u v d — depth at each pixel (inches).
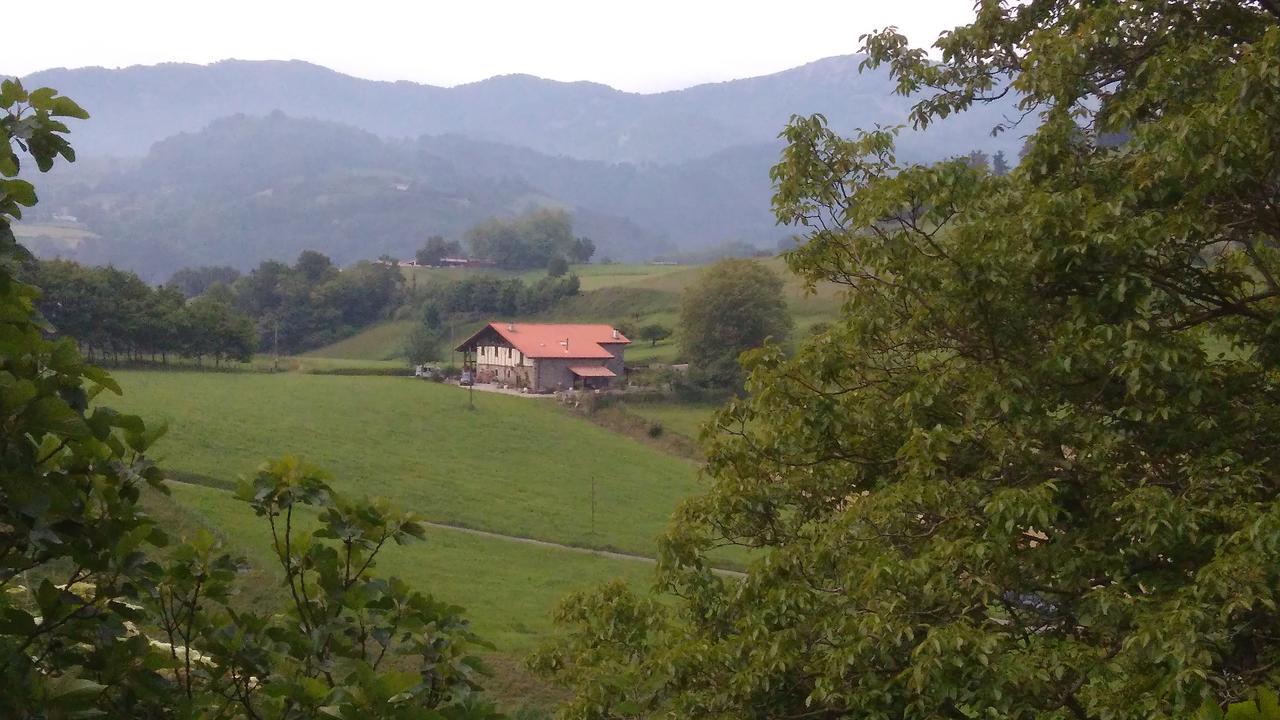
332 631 205.9
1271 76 401.4
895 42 620.4
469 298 7012.8
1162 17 533.0
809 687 455.2
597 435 3607.3
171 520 1411.2
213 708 211.5
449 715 199.2
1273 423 449.7
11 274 171.3
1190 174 424.8
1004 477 449.7
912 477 451.8
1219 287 488.7
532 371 4480.8
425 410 3612.2
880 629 383.9
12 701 164.6
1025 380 440.5
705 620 551.2
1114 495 431.8
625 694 396.5
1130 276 419.8
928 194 495.2
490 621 1539.1
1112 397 452.8
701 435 577.6
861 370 564.4
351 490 2519.7
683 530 561.0
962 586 407.8
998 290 450.9
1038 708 382.6
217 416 3043.8
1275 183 449.4
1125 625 402.0
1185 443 438.0
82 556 179.0
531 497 2723.9
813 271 590.6
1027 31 599.2
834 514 526.0
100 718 181.2
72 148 190.4
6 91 185.0
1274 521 335.6
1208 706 150.6
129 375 3838.6
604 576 2031.3
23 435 161.2
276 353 6304.1
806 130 567.8
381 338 6968.5
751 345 4045.3
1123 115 475.2
